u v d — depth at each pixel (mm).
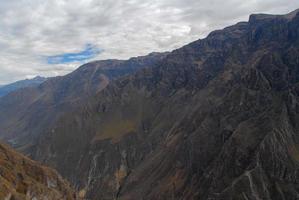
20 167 133375
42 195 124500
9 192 105438
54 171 150375
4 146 139625
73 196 153000
